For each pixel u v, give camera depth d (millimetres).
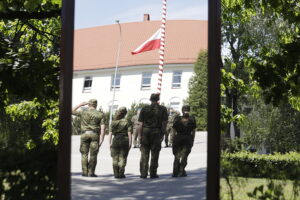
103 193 8852
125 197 8625
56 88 8812
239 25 15328
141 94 54531
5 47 8953
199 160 15133
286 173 6062
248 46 11914
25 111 15148
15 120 16422
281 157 11328
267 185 5703
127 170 13383
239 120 12516
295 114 29234
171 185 8984
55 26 12812
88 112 10906
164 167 13867
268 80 8211
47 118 15273
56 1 9609
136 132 21609
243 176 6059
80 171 11758
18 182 5863
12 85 8656
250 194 5719
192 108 38156
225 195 5824
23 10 9531
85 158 10820
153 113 10891
